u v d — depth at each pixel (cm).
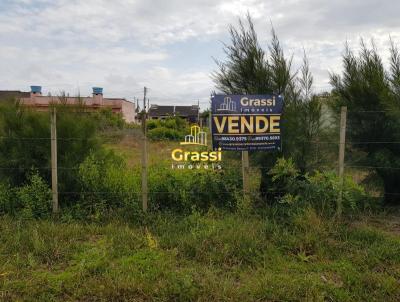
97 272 472
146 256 516
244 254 520
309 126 782
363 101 782
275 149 719
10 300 409
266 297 419
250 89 787
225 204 723
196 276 459
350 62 823
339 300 414
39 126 758
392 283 442
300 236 563
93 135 802
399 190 774
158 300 413
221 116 708
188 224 636
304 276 467
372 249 533
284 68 777
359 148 795
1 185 712
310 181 680
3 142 749
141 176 759
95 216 673
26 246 538
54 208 700
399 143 752
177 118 3741
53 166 698
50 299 412
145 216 679
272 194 750
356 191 695
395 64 766
